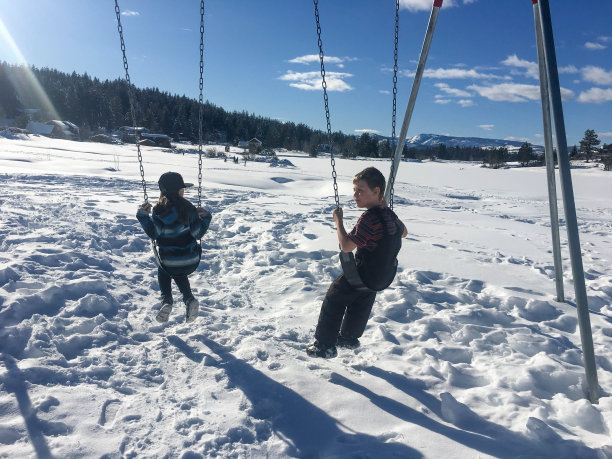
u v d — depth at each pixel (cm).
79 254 549
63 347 343
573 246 333
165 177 368
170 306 381
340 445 261
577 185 4231
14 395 273
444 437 273
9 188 1241
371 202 337
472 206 2408
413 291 539
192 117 17812
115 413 273
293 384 324
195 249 378
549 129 522
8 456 226
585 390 337
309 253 696
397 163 447
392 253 332
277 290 543
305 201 1738
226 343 386
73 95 16775
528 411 305
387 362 374
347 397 313
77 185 1579
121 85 18500
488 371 363
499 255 840
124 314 423
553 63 338
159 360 344
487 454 258
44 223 704
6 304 378
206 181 2512
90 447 240
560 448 262
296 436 271
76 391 288
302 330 430
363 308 353
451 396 306
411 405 310
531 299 548
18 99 17300
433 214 1633
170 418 274
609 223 1828
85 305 414
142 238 727
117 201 1130
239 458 246
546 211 2259
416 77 481
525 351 414
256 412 290
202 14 431
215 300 493
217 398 301
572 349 415
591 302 573
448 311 495
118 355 343
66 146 5838
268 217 1087
